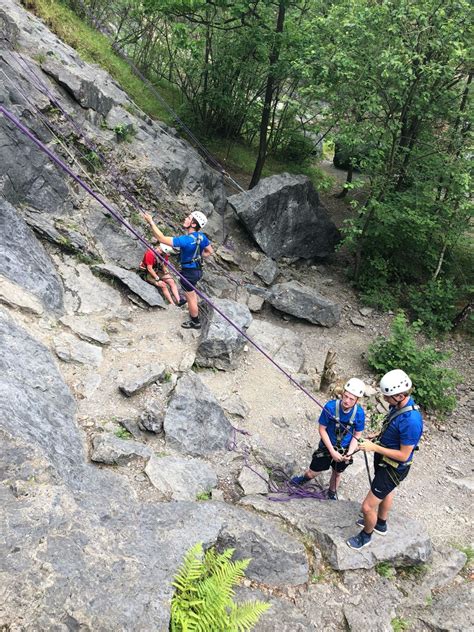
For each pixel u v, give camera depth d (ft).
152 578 11.85
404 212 34.60
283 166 56.85
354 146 34.42
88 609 10.52
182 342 24.26
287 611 14.16
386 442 14.82
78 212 27.30
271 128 51.19
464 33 30.76
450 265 40.37
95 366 20.24
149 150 34.63
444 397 27.20
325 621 14.42
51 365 18.25
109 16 52.13
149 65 53.06
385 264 37.24
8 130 24.31
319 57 33.06
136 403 19.34
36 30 33.32
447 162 33.94
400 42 29.89
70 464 14.51
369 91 32.01
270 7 41.09
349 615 14.53
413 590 16.20
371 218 36.19
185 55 55.11
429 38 30.48
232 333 24.53
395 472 14.87
